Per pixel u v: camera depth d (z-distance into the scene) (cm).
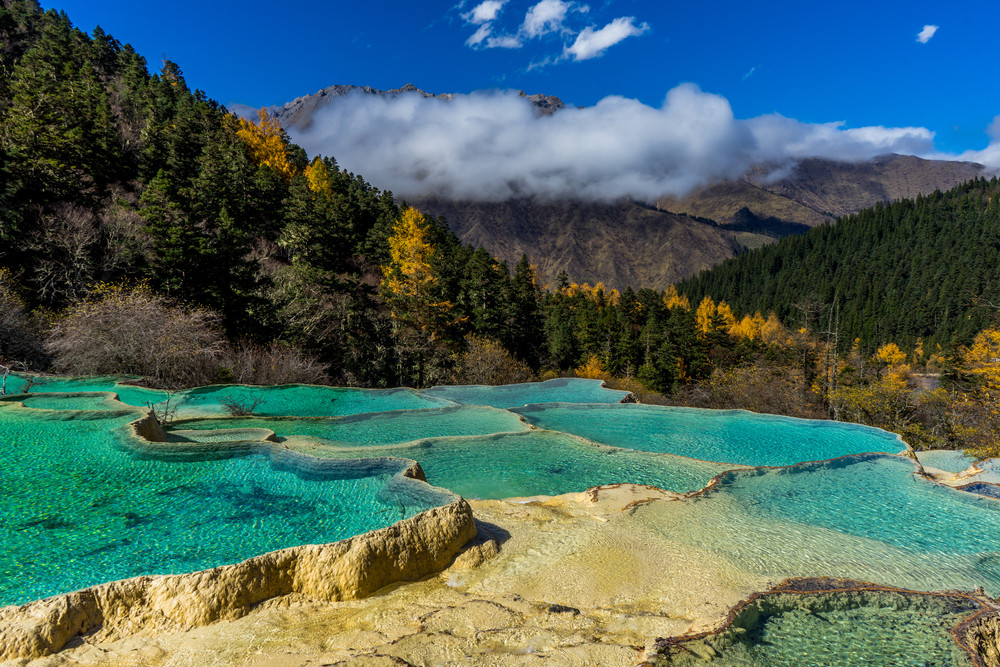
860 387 3600
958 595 653
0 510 830
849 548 780
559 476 1157
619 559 711
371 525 802
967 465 1414
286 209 4194
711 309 8425
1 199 2461
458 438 1399
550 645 509
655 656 500
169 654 503
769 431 1675
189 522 808
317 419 1636
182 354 2122
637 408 1958
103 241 2689
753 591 640
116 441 1093
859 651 537
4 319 2025
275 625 554
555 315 6203
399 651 488
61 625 511
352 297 3550
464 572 680
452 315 4112
